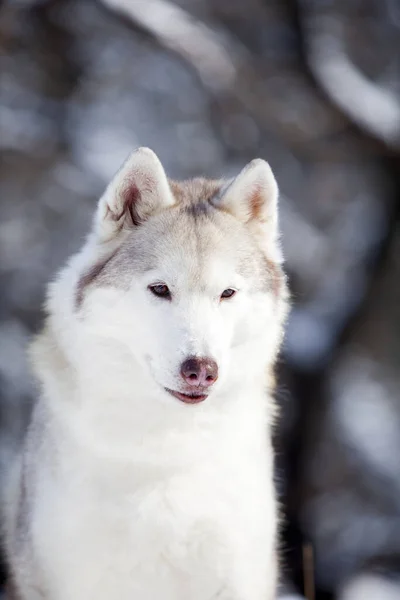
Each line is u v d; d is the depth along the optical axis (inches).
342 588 515.2
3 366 617.0
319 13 622.8
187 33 487.8
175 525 191.6
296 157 658.2
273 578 209.9
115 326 187.6
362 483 618.8
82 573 194.5
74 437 191.9
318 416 593.6
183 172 660.1
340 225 659.4
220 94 582.2
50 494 194.4
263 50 637.9
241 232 200.7
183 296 186.1
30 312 643.5
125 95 679.1
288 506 581.9
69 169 653.3
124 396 189.0
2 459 578.9
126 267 189.8
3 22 565.3
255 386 198.8
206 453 191.6
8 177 646.5
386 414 655.8
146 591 197.2
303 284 647.8
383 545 578.9
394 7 647.8
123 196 195.8
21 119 650.8
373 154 588.1
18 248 645.9
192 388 177.3
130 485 191.5
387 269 622.8
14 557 215.3
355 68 604.1
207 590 196.9
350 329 602.9
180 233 193.0
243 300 191.8
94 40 652.1
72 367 192.2
